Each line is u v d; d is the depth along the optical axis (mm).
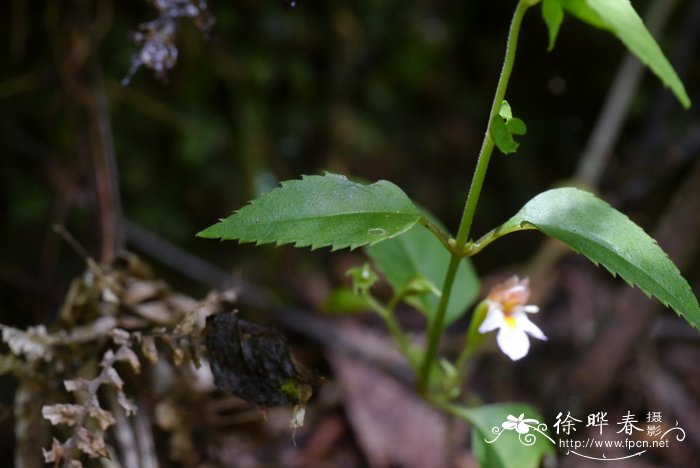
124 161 567
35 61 543
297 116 618
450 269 400
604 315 541
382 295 622
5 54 542
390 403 553
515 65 701
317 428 544
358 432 541
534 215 380
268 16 575
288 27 584
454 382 439
